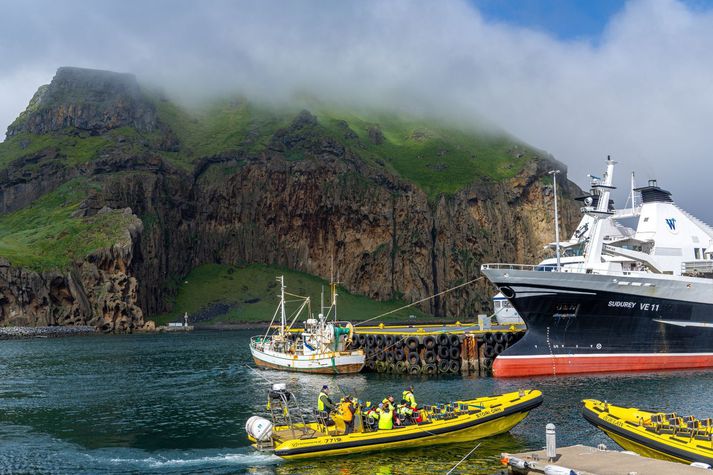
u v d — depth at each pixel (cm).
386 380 7062
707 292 6638
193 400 6044
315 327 9019
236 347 14138
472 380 6681
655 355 6606
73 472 3522
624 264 7462
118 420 5044
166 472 3497
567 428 4206
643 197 7869
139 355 11962
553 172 6675
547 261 8681
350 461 3491
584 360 6469
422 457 3534
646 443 3075
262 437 3666
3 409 5612
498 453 3594
